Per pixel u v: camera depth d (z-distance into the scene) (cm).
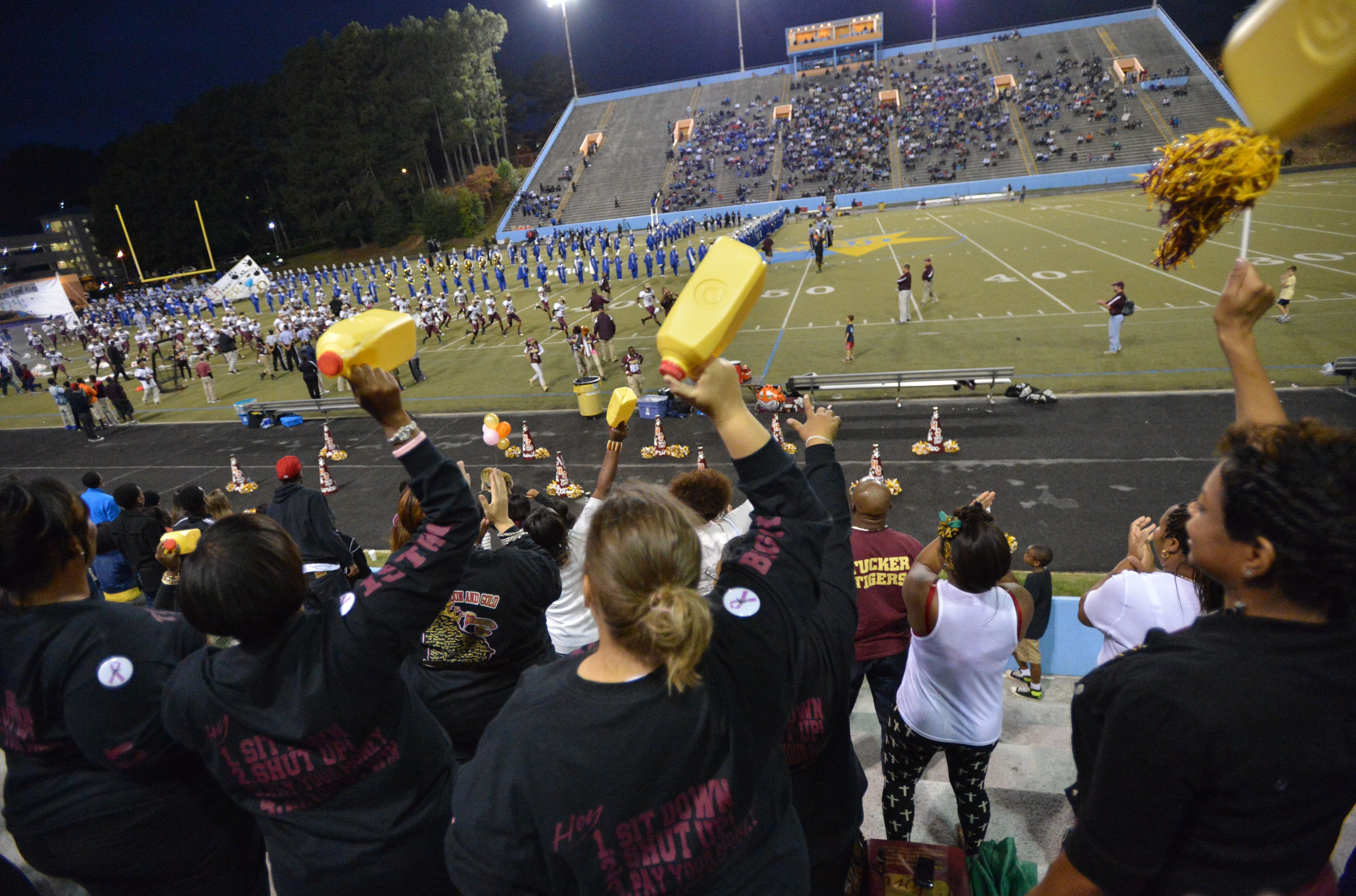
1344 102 70
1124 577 349
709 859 160
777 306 2688
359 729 213
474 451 1678
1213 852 142
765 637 167
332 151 8106
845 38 7956
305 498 695
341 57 7856
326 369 197
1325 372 1352
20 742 246
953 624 326
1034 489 1163
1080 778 169
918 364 1839
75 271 10181
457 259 6034
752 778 163
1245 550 144
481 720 335
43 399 2988
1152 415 1379
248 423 2095
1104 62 6912
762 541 180
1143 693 143
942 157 6425
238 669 210
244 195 8831
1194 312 1988
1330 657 136
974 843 368
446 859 173
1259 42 77
